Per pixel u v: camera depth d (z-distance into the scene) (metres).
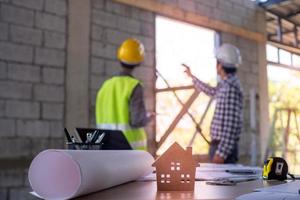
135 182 1.01
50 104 3.56
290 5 6.09
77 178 0.66
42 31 3.56
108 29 4.05
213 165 1.56
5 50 3.33
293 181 0.99
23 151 3.36
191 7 4.92
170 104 4.53
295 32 6.61
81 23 3.83
